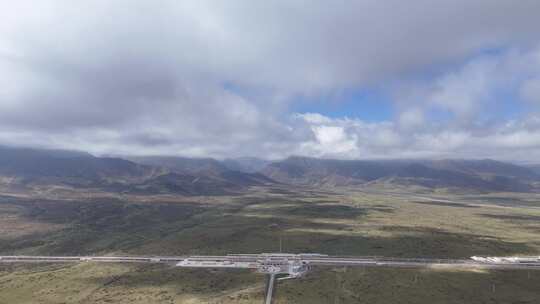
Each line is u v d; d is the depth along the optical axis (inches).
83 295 5787.4
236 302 5344.5
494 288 5876.0
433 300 5418.3
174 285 6146.7
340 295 5575.8
